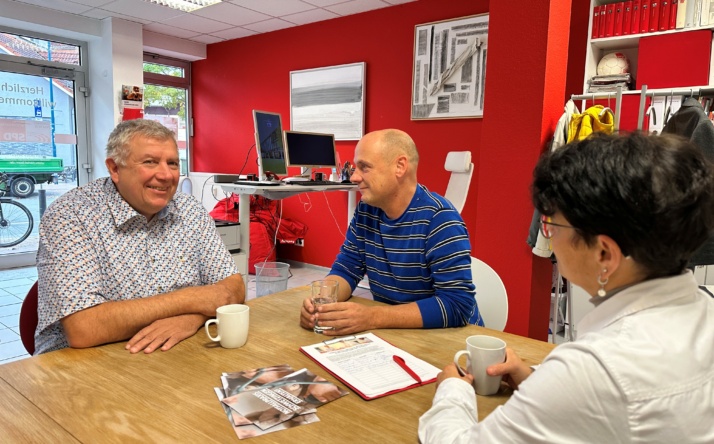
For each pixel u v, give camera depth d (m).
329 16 4.70
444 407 0.76
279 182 3.41
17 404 0.84
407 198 1.52
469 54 3.90
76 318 1.12
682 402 0.52
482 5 3.82
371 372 1.00
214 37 5.58
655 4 2.76
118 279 1.35
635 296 0.59
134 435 0.75
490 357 0.91
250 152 5.65
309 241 5.31
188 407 0.84
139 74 5.16
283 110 5.29
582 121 2.22
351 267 1.67
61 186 5.21
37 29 4.71
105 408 0.83
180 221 1.51
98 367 1.00
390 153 1.46
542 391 0.55
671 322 0.57
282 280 3.65
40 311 1.20
